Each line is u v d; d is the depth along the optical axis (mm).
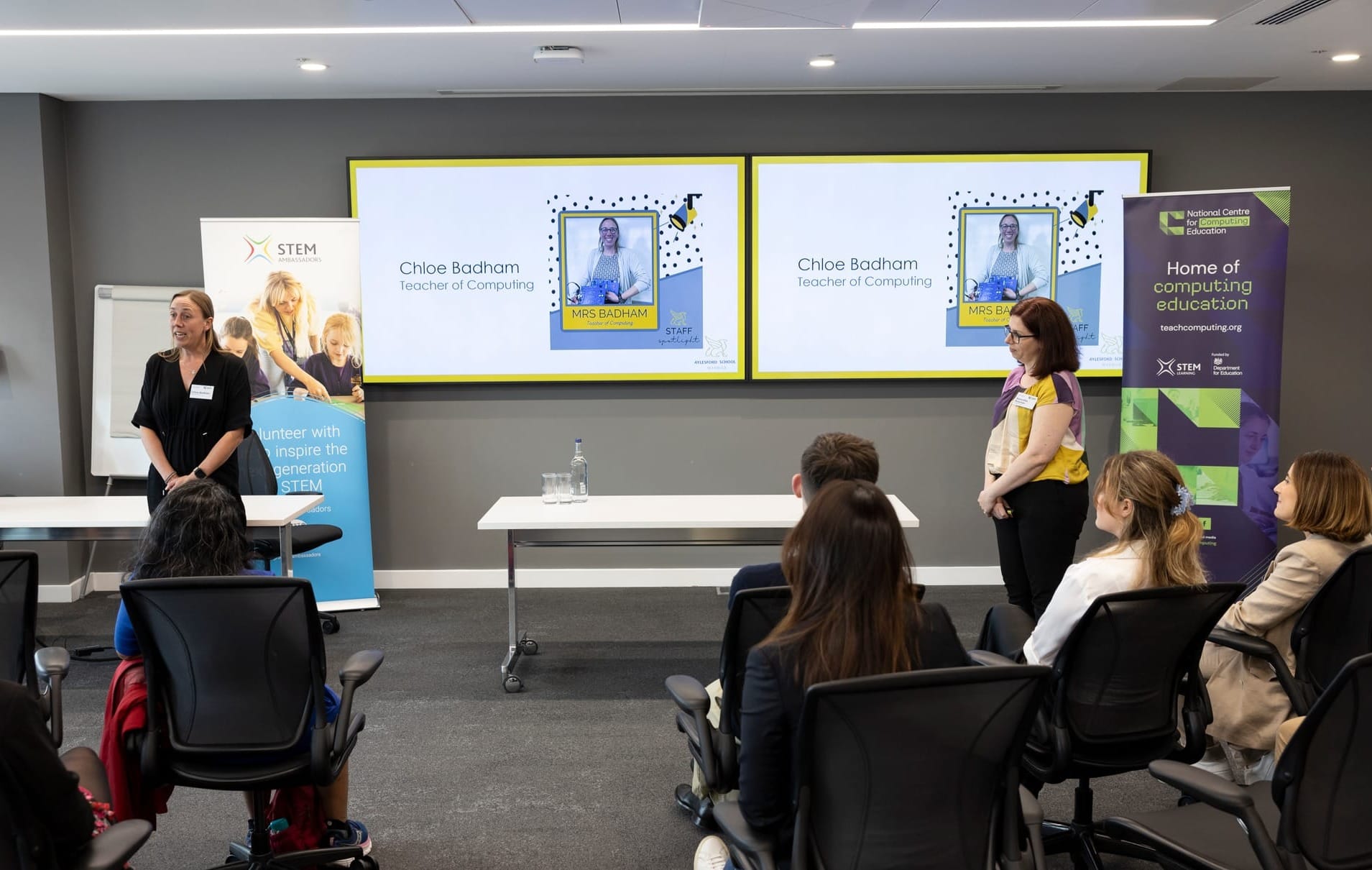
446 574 5586
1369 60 4656
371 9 3729
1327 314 5480
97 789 1986
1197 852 1803
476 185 5320
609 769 3229
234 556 2277
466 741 3467
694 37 4195
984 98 5340
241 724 2195
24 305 5227
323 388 5098
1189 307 4867
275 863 2395
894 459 5543
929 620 1648
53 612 5164
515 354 5430
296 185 5379
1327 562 2404
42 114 5133
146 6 3666
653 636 4695
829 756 1488
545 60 4504
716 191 5340
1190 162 5395
